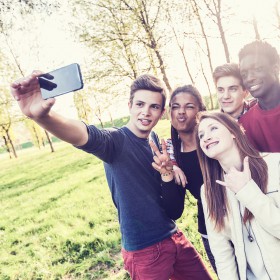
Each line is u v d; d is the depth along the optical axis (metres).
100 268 2.24
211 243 1.10
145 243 1.14
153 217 1.15
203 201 1.11
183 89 1.27
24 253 2.81
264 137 1.34
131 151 1.11
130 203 1.12
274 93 1.28
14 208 4.86
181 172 1.21
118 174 1.10
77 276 2.22
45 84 0.75
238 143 1.00
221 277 1.08
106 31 6.92
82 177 6.04
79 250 2.55
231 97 1.45
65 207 3.99
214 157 1.01
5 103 12.41
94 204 3.80
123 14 6.79
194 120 1.27
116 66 7.25
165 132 9.44
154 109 1.13
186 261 1.25
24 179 8.27
